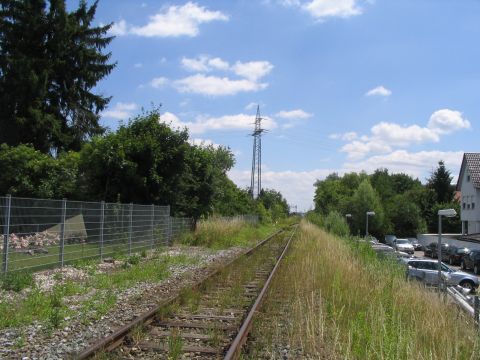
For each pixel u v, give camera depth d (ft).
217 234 96.84
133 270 49.26
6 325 27.43
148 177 83.56
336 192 291.58
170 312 31.48
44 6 128.36
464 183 205.98
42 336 25.66
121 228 64.03
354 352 23.35
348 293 35.58
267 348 24.66
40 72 123.24
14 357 22.07
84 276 45.24
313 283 42.29
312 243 95.96
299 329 27.07
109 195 81.56
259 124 286.25
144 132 86.58
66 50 130.62
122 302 35.17
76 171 88.94
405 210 224.12
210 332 26.71
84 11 136.05
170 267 56.18
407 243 178.50
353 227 198.39
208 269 56.24
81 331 26.91
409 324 27.25
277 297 38.27
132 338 24.82
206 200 104.32
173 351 22.44
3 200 40.68
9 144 120.26
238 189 214.90
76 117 134.72
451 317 29.71
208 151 107.04
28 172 89.81
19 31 125.80
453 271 78.84
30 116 121.29
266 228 213.46
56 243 48.57
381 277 41.14
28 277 38.68
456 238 161.79
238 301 36.45
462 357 23.41
